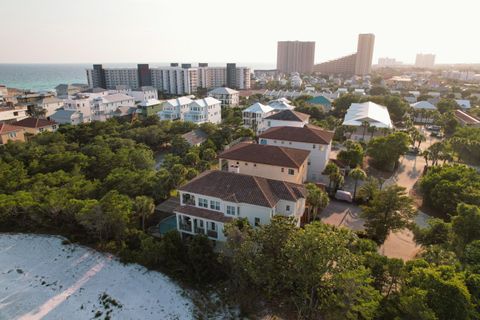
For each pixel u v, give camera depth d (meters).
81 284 33.84
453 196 41.53
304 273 23.89
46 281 34.31
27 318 29.72
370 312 22.86
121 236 38.94
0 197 43.38
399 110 113.44
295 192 36.53
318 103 125.94
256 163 47.50
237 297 31.06
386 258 27.67
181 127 83.50
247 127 91.38
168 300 31.75
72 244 40.16
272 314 29.08
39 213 41.34
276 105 103.50
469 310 20.39
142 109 110.25
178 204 45.38
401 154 62.81
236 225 31.17
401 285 25.44
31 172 54.69
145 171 51.50
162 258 35.06
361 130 85.69
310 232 24.98
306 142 55.69
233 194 35.19
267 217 33.81
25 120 86.38
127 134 76.69
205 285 33.28
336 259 24.06
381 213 36.66
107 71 191.12
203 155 63.22
